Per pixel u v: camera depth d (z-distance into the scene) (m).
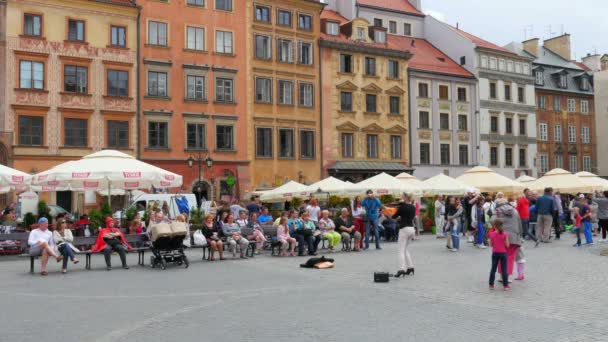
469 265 19.11
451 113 61.22
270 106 49.66
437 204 33.03
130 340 9.53
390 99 57.22
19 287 15.36
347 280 16.11
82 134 41.56
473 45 63.41
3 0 39.00
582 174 40.19
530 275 16.59
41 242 17.98
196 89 46.19
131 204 33.44
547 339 9.31
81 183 25.69
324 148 52.34
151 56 44.28
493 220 14.40
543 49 78.56
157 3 44.72
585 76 74.94
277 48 50.38
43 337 9.77
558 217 30.23
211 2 47.12
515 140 66.50
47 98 40.22
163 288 14.97
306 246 24.50
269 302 12.80
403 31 67.06
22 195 35.06
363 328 10.17
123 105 42.91
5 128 38.81
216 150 46.59
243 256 22.47
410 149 57.84
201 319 11.09
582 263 19.30
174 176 24.48
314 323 10.61
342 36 55.38
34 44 39.91
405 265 16.92
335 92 53.38
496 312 11.51
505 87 66.50
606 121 73.62
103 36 42.44
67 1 41.03
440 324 10.45
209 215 22.38
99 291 14.57
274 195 34.38
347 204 40.75
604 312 11.47
